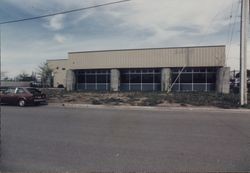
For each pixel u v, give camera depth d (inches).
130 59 1362.0
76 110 666.2
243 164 230.2
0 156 256.4
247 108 681.6
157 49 1314.0
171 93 1114.1
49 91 1334.9
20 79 2383.1
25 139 329.4
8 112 615.5
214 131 376.8
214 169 217.5
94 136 346.9
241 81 716.0
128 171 214.8
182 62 1277.1
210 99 847.1
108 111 641.6
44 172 213.5
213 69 1272.1
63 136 346.9
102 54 1413.6
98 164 232.8
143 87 1371.8
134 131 379.6
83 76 1497.3
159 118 509.7
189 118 510.0
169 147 289.4
